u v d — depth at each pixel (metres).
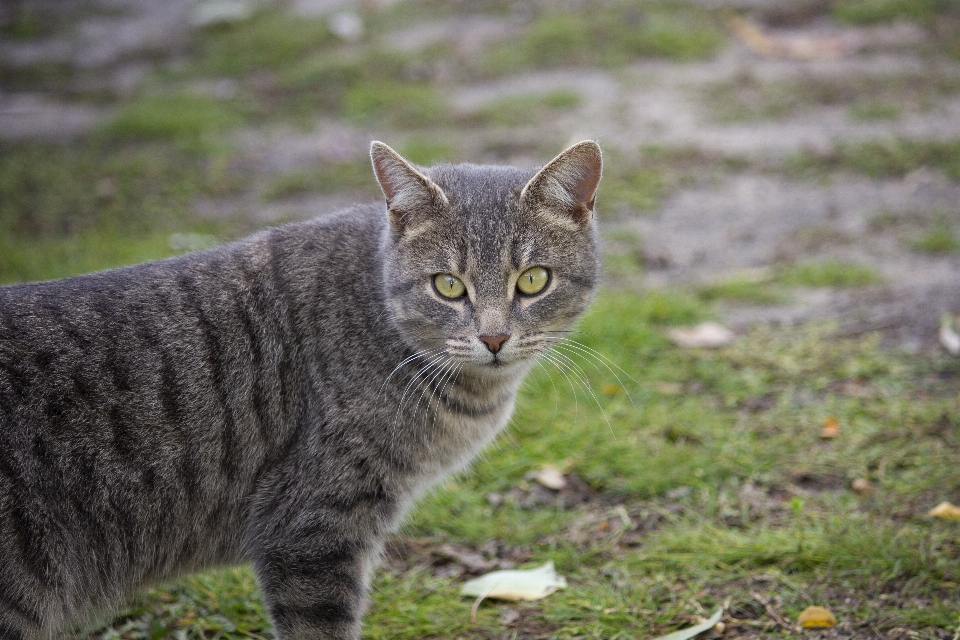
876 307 6.95
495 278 4.08
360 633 4.14
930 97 10.73
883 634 4.05
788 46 12.25
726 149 9.89
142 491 3.80
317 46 13.43
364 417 3.98
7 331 3.68
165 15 15.22
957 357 6.21
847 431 5.55
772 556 4.55
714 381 6.24
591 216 4.32
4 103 12.29
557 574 4.71
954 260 7.55
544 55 12.55
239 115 11.54
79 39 14.41
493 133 10.54
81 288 3.92
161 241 8.26
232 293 4.05
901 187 8.95
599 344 6.55
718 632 4.16
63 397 3.65
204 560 4.11
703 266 7.83
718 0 13.59
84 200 9.41
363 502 3.99
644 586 4.48
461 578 4.80
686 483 5.30
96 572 3.80
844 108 10.68
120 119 11.20
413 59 12.66
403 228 4.11
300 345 4.05
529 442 5.76
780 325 6.86
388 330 4.11
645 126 10.56
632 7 13.55
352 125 11.14
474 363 4.09
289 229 4.30
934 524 4.70
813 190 9.05
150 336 3.86
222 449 3.93
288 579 3.92
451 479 5.38
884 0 13.09
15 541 3.54
